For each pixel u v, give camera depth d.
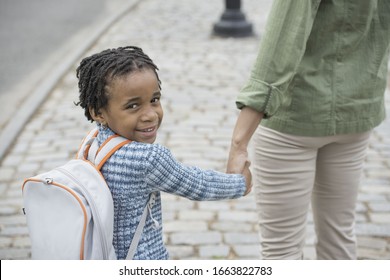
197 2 16.83
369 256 4.51
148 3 16.67
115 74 2.31
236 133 2.80
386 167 6.12
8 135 6.95
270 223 3.22
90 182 2.31
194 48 11.27
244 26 12.27
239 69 9.82
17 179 5.88
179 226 4.95
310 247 4.64
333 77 2.88
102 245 2.26
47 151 6.56
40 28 13.37
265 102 2.73
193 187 2.43
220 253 4.56
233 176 2.63
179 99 8.19
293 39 2.65
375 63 2.98
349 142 3.11
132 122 2.36
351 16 2.77
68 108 8.03
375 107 3.07
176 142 6.69
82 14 15.04
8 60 10.68
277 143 3.03
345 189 3.24
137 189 2.36
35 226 2.34
